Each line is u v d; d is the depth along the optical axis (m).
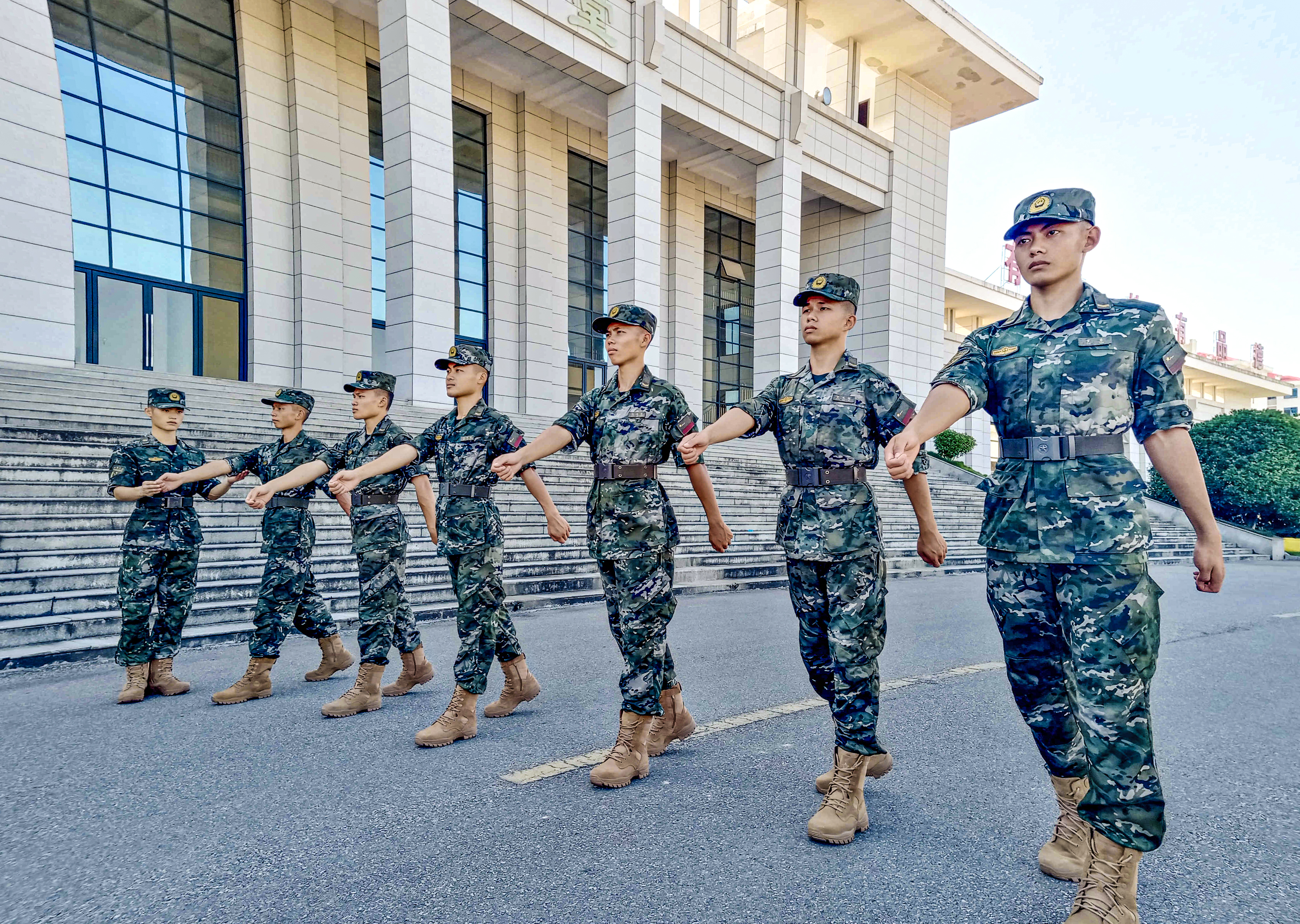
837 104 26.12
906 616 8.59
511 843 2.81
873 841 2.86
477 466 4.18
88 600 6.33
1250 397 66.69
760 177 23.70
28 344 13.37
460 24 17.44
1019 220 2.52
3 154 13.12
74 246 15.53
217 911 2.33
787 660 6.06
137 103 16.39
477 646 4.08
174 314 16.86
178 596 4.98
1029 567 2.44
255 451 5.18
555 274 22.77
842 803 2.90
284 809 3.12
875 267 27.28
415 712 4.58
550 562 9.55
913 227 27.80
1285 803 3.33
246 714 4.53
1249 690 5.41
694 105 20.94
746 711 4.65
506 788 3.37
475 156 21.56
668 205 25.94
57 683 5.25
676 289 25.97
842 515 3.05
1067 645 2.46
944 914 2.34
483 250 21.80
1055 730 2.54
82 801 3.20
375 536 4.64
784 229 23.08
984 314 41.81
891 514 17.14
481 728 4.26
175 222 16.89
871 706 2.96
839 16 24.61
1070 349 2.42
